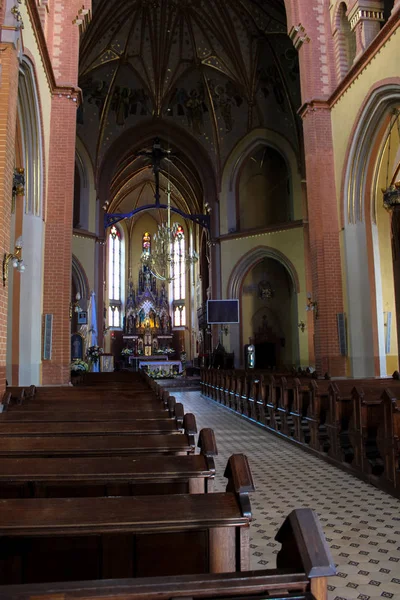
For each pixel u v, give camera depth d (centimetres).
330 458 860
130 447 440
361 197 1461
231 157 2870
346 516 572
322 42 1562
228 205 2862
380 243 1490
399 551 470
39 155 1218
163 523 251
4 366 766
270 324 2820
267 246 2669
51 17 1405
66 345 1296
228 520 256
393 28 1181
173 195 4156
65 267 1312
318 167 1518
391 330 1488
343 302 1482
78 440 451
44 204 1285
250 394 1483
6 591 166
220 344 2747
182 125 2944
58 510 257
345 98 1435
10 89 763
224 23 2564
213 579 179
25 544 247
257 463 868
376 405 751
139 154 3009
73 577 248
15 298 1178
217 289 2825
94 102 2748
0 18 773
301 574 181
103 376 1670
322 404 934
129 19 2547
